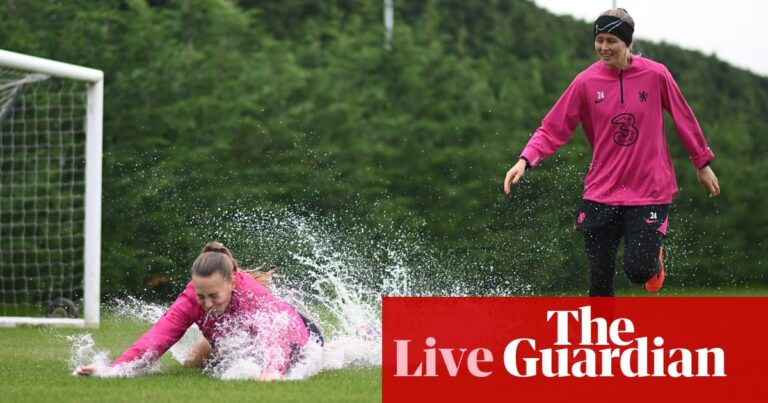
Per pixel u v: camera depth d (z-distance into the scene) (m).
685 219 15.18
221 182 12.70
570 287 12.84
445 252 13.21
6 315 11.00
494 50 17.27
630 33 5.75
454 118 15.05
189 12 14.82
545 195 13.56
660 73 5.79
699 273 15.11
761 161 16.47
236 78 14.30
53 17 13.07
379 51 15.72
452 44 19.28
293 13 19.77
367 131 14.45
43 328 8.53
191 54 13.80
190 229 12.03
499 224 13.59
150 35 13.28
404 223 13.30
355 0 20.45
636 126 5.77
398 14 20.11
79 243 12.00
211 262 5.00
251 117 13.59
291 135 13.53
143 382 4.83
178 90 13.30
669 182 5.80
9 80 9.55
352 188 13.47
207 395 4.40
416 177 14.21
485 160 14.14
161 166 12.31
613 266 6.04
